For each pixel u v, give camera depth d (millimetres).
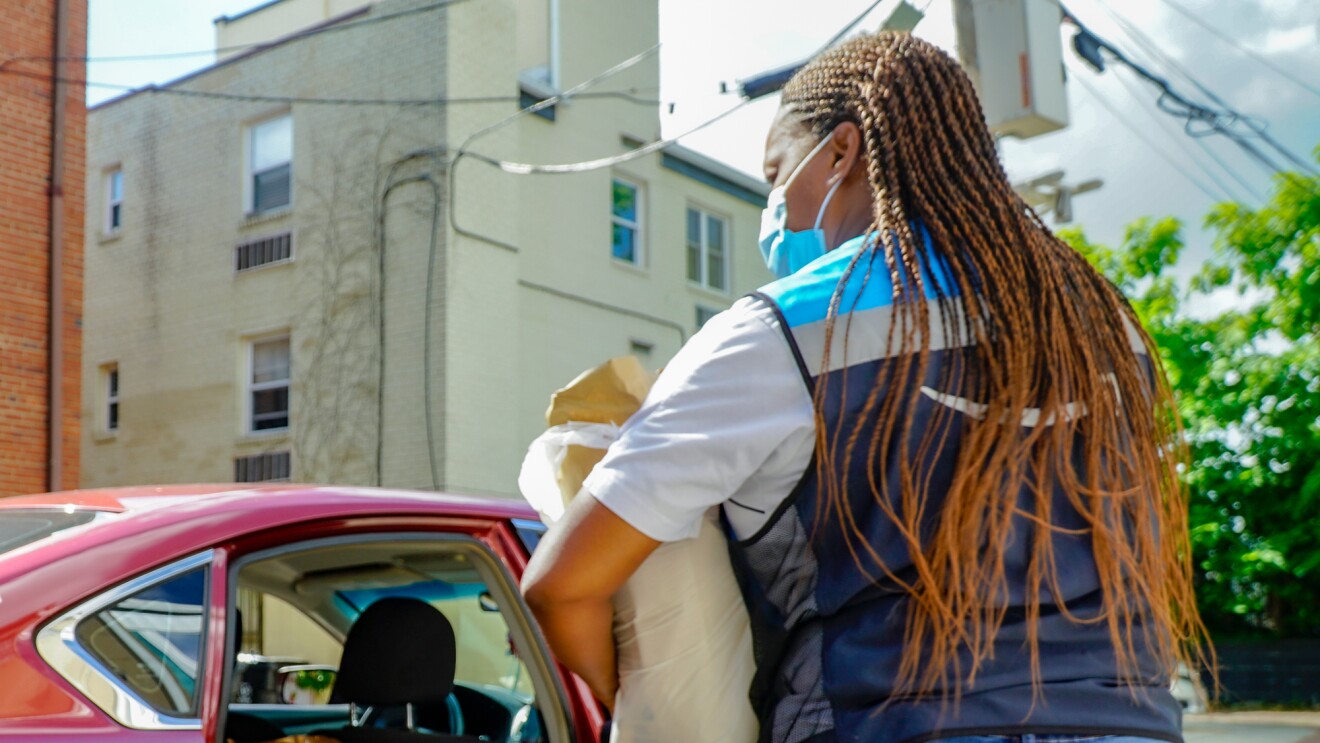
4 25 13469
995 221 1406
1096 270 1522
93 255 20922
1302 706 18203
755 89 11883
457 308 16859
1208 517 19484
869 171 1456
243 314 18844
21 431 13117
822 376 1310
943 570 1245
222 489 2285
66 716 1705
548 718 2471
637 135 20344
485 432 17000
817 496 1311
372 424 17141
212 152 19594
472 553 2502
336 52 18297
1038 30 10359
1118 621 1305
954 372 1309
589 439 1592
